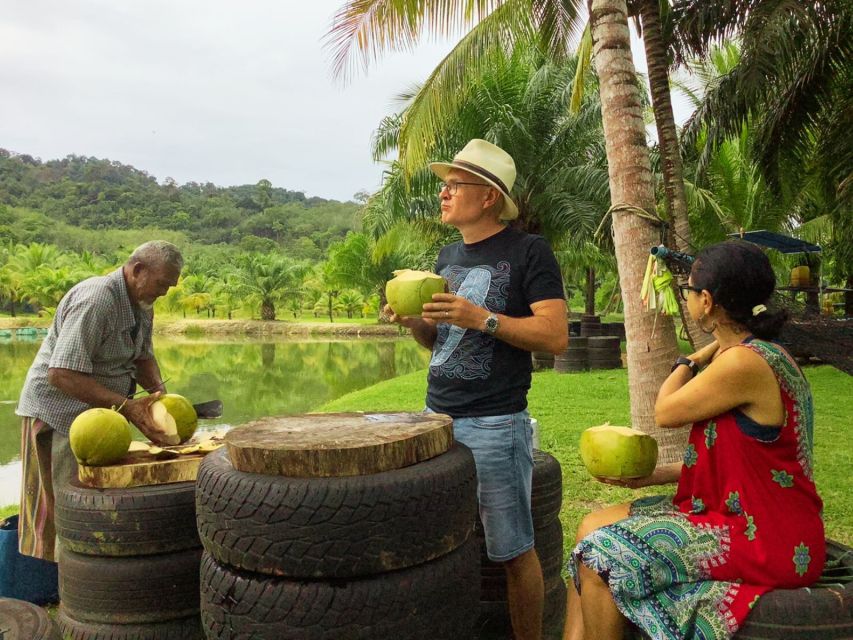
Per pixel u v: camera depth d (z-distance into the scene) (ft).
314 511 6.60
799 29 28.45
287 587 6.68
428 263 64.34
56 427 11.72
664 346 16.90
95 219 510.17
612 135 17.20
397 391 43.98
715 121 35.70
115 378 12.24
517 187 52.54
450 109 27.89
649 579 6.98
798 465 7.12
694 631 6.80
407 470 7.09
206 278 239.71
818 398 34.86
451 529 7.22
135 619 9.70
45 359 11.87
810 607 6.58
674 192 20.61
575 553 7.42
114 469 10.02
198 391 62.80
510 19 25.96
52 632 7.74
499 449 8.76
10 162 633.20
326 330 169.78
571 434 26.68
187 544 9.93
